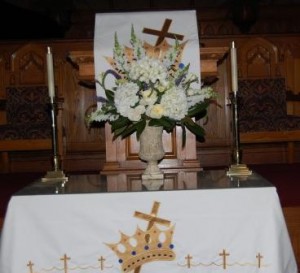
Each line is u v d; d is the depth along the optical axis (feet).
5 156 13.61
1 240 6.16
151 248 6.08
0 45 14.94
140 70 6.64
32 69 14.83
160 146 7.01
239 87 14.02
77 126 14.17
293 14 22.84
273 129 13.11
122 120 6.84
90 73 7.93
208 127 14.03
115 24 8.06
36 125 13.44
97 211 6.10
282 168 12.18
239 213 6.09
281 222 6.14
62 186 6.76
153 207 6.10
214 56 7.88
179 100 6.56
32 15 20.29
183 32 7.92
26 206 6.10
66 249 6.09
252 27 22.70
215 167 13.24
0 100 14.93
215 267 6.09
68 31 22.57
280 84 14.17
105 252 6.09
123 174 7.93
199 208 6.10
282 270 6.06
